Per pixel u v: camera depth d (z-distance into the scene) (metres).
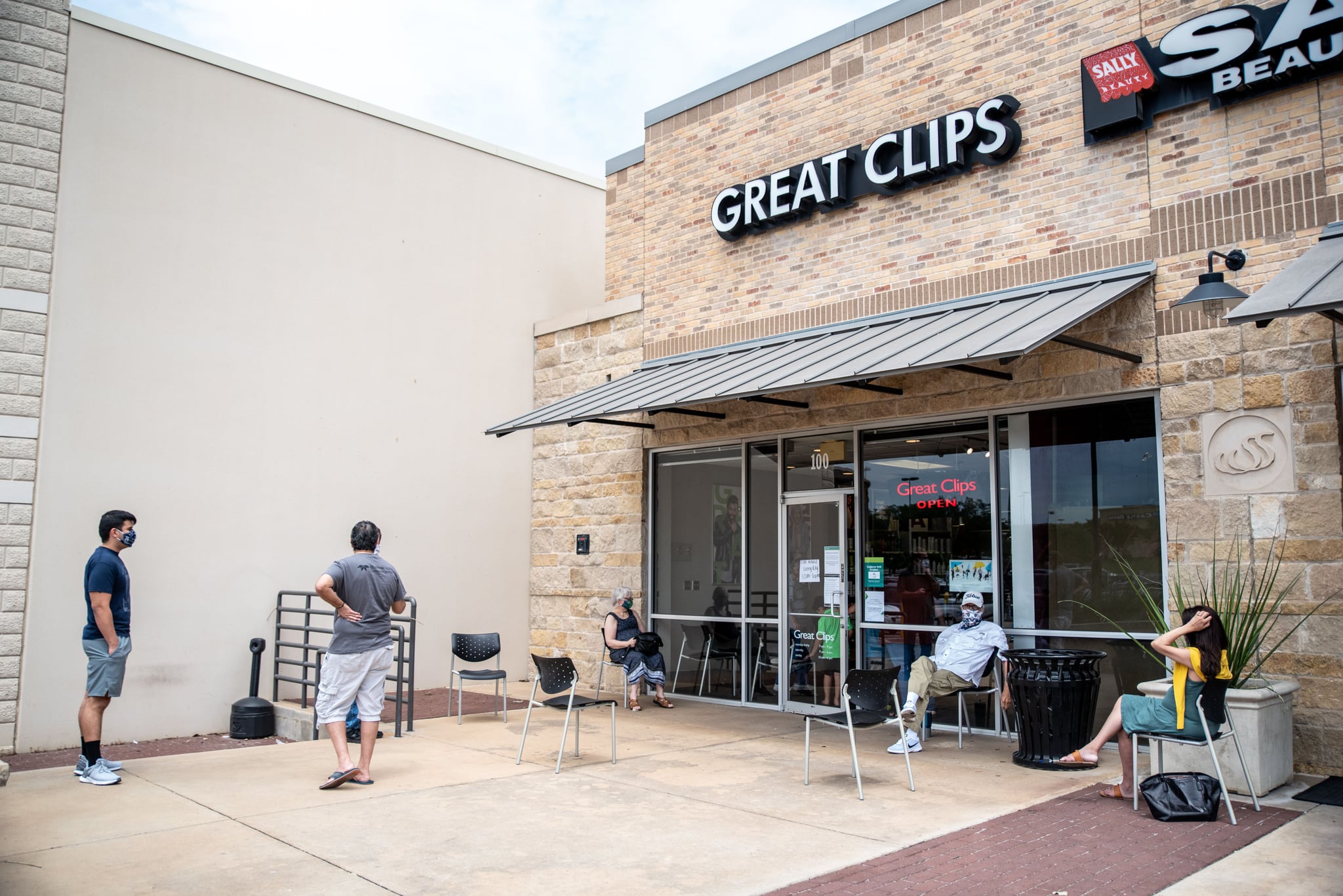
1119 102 9.08
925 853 5.83
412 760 8.77
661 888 5.21
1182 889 5.14
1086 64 9.33
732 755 8.93
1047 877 5.34
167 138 11.52
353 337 13.11
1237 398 8.30
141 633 10.92
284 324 12.41
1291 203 8.19
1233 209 8.48
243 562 11.80
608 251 14.66
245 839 6.19
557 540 14.58
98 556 7.97
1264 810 6.71
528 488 15.08
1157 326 8.82
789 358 10.55
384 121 13.73
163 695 11.03
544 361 15.19
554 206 15.91
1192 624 6.76
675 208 13.48
